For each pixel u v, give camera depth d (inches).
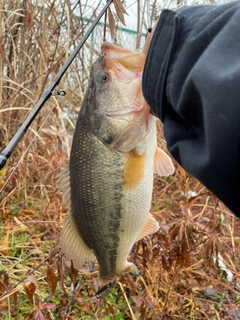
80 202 19.6
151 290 31.7
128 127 18.5
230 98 9.9
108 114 18.6
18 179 37.5
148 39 18.3
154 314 28.7
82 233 20.2
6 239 34.8
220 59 10.5
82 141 19.3
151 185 19.8
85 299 30.8
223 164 10.1
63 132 32.4
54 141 32.5
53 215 37.7
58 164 33.1
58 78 19.4
